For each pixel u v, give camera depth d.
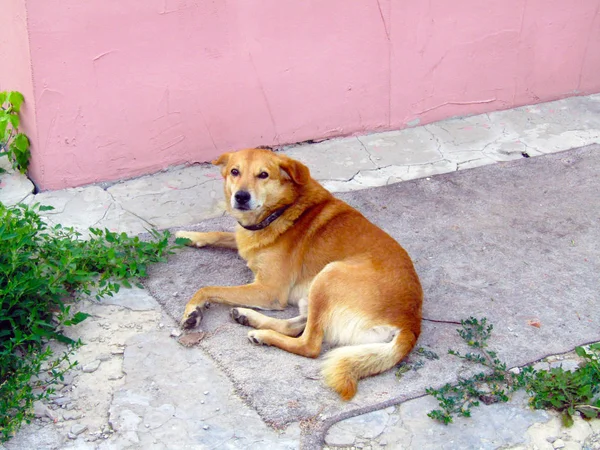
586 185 3.65
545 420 2.82
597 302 3.15
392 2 3.73
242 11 3.55
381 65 3.81
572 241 3.39
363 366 2.86
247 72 3.63
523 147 3.85
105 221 3.40
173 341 2.99
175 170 3.65
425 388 2.87
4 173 3.55
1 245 2.97
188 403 2.83
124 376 2.90
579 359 2.97
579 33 4.06
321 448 2.74
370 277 2.96
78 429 2.77
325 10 3.66
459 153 3.81
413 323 2.93
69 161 3.50
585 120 4.02
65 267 3.01
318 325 2.96
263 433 2.77
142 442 2.75
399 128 3.93
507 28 3.94
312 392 2.86
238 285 3.17
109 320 3.04
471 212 3.52
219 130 3.67
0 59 3.52
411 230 3.42
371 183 3.64
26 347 2.93
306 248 3.10
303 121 3.78
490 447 2.76
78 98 3.44
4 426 2.74
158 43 3.48
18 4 3.31
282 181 3.11
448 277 3.23
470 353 2.97
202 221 3.43
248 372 2.90
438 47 3.86
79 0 3.34
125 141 3.55
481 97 4.01
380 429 2.78
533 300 3.15
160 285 3.16
